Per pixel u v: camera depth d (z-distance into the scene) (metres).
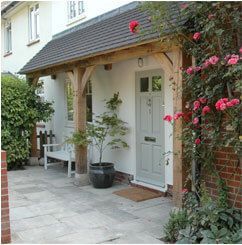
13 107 9.79
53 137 11.75
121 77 8.23
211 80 4.69
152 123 7.43
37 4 12.85
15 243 4.68
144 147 7.68
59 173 9.46
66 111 11.09
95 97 9.27
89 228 5.23
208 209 4.48
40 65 9.33
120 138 8.30
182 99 5.16
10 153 9.91
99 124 8.32
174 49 5.28
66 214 5.91
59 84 11.44
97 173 7.58
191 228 4.50
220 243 4.07
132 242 4.68
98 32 7.89
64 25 10.84
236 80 4.38
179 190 5.27
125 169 8.19
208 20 4.56
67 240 4.78
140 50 5.95
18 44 14.70
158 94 7.23
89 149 9.14
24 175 9.26
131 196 6.93
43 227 5.30
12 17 15.18
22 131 10.24
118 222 5.47
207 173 5.26
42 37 12.41
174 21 4.99
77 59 7.54
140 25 6.05
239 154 4.49
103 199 6.79
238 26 4.50
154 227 5.23
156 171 7.36
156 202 6.53
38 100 10.48
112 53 6.74
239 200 4.89
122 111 8.24
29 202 6.67
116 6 8.30
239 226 4.45
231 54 4.50
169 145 6.91
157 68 7.19
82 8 9.97
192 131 4.96
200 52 4.85
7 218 4.67
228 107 4.34
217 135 4.70
